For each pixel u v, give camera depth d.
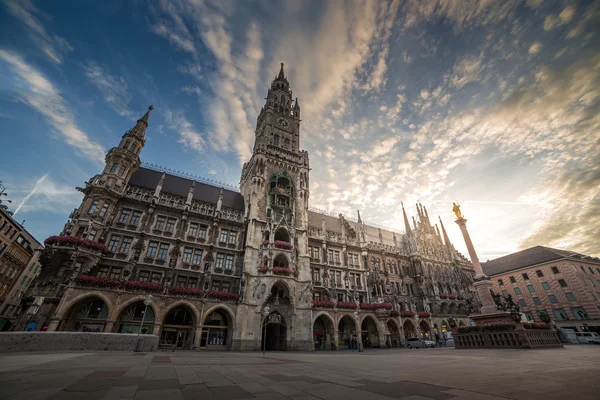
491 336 27.09
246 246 43.12
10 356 13.70
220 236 44.47
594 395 5.70
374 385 7.60
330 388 7.15
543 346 25.86
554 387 6.72
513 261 77.38
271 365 14.13
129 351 21.89
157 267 37.62
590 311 58.41
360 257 58.12
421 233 70.69
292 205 51.25
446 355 20.34
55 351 18.59
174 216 42.41
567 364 12.11
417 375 9.70
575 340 41.91
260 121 67.06
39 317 29.03
